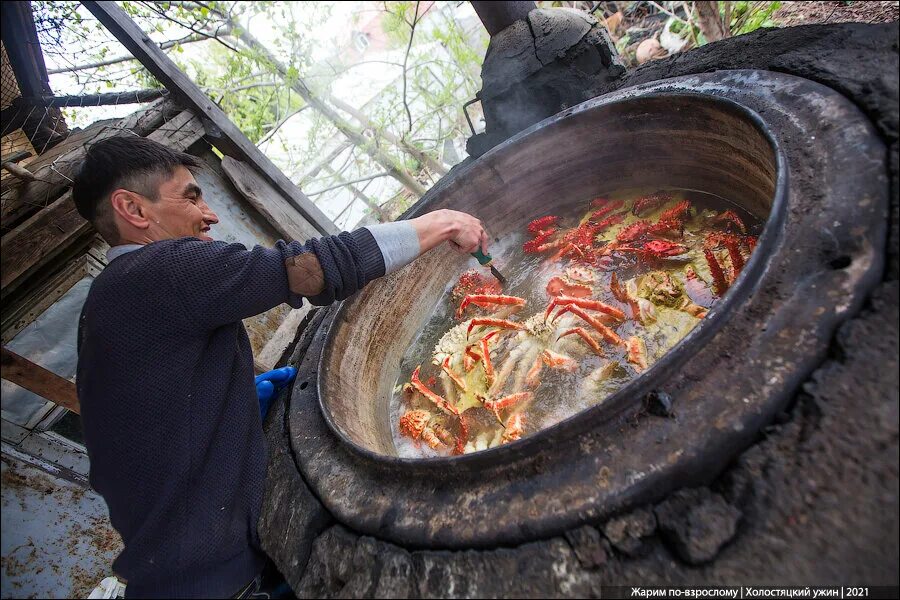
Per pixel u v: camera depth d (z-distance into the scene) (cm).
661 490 97
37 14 241
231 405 154
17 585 207
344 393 195
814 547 80
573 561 97
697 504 92
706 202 206
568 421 110
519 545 105
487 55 262
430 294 257
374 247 150
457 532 113
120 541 236
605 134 213
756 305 109
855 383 88
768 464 89
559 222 252
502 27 257
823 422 88
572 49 237
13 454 217
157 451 133
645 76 216
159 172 146
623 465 102
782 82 147
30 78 253
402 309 242
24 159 246
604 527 98
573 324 191
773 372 98
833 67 138
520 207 260
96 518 234
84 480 237
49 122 281
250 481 155
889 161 108
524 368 192
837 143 119
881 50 133
